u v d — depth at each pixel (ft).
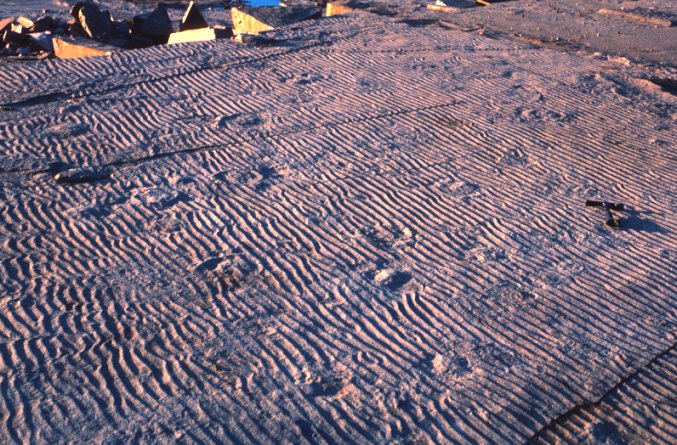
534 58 61.87
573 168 41.06
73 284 28.94
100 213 34.65
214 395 23.26
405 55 61.21
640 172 40.86
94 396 23.04
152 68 55.93
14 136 42.78
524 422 22.43
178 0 113.09
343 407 22.93
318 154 41.91
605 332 26.94
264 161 40.88
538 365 25.04
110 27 77.15
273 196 36.88
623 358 25.52
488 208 36.22
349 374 24.48
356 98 50.80
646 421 22.67
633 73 58.90
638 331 27.07
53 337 25.71
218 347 25.57
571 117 48.49
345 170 39.93
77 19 77.71
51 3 106.63
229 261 31.04
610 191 38.47
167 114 47.34
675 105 51.98
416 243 32.96
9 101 47.98
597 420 22.61
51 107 47.55
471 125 46.55
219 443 21.35
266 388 23.66
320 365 24.90
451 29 72.74
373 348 25.86
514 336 26.58
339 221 34.65
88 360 24.64
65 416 22.16
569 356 25.53
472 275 30.45
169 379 23.93
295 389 23.67
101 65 56.03
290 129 45.34
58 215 34.30
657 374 24.80
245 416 22.41
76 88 50.96
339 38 66.13
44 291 28.37
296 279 29.94
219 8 108.58
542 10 84.84
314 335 26.48
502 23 76.95
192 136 44.01
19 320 26.53
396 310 28.04
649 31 76.38
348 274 30.37
